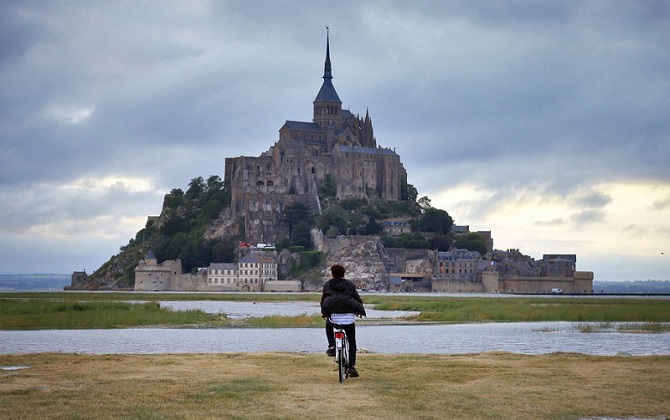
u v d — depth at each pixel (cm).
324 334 10144
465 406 3844
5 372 4981
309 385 4341
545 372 4997
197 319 12962
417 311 17950
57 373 4878
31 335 9944
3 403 3775
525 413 3738
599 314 14688
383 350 7738
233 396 3994
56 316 12606
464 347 8119
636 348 7962
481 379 4675
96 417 3484
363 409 3719
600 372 5009
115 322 12050
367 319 14350
